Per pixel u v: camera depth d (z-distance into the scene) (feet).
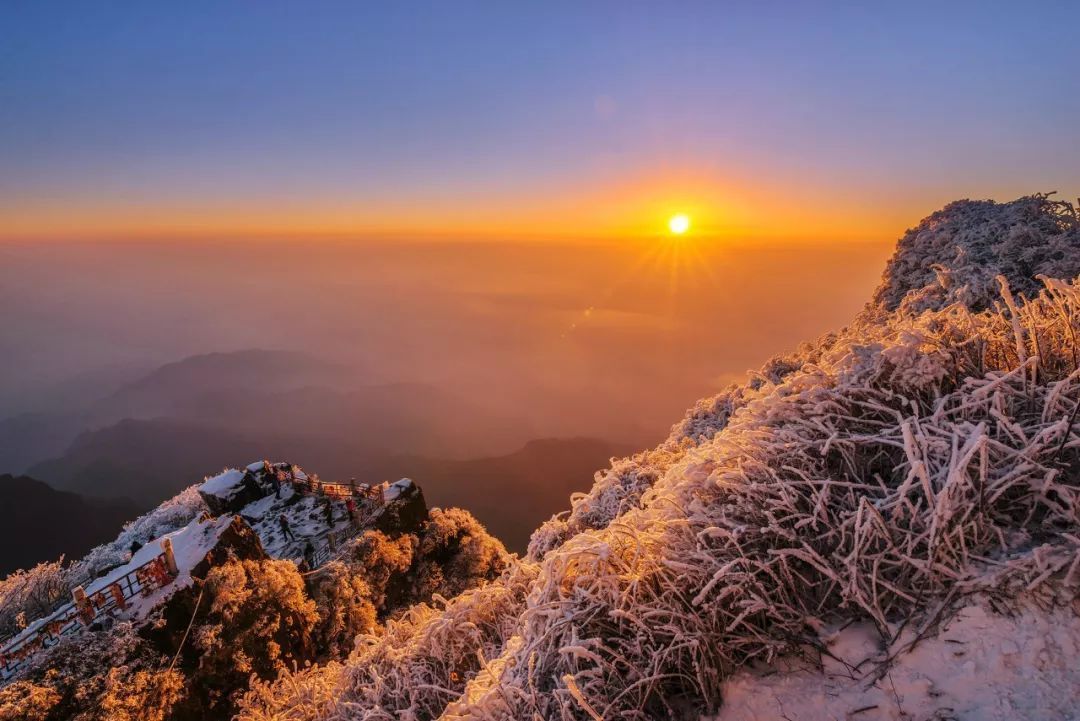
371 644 24.44
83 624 25.52
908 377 10.36
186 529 33.63
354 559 42.68
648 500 13.33
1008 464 8.48
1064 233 31.07
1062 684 6.40
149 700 23.20
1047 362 10.10
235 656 27.37
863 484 9.05
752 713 7.52
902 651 7.47
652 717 7.90
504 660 10.54
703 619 8.57
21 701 20.97
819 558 8.27
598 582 9.27
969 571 7.66
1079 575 7.18
